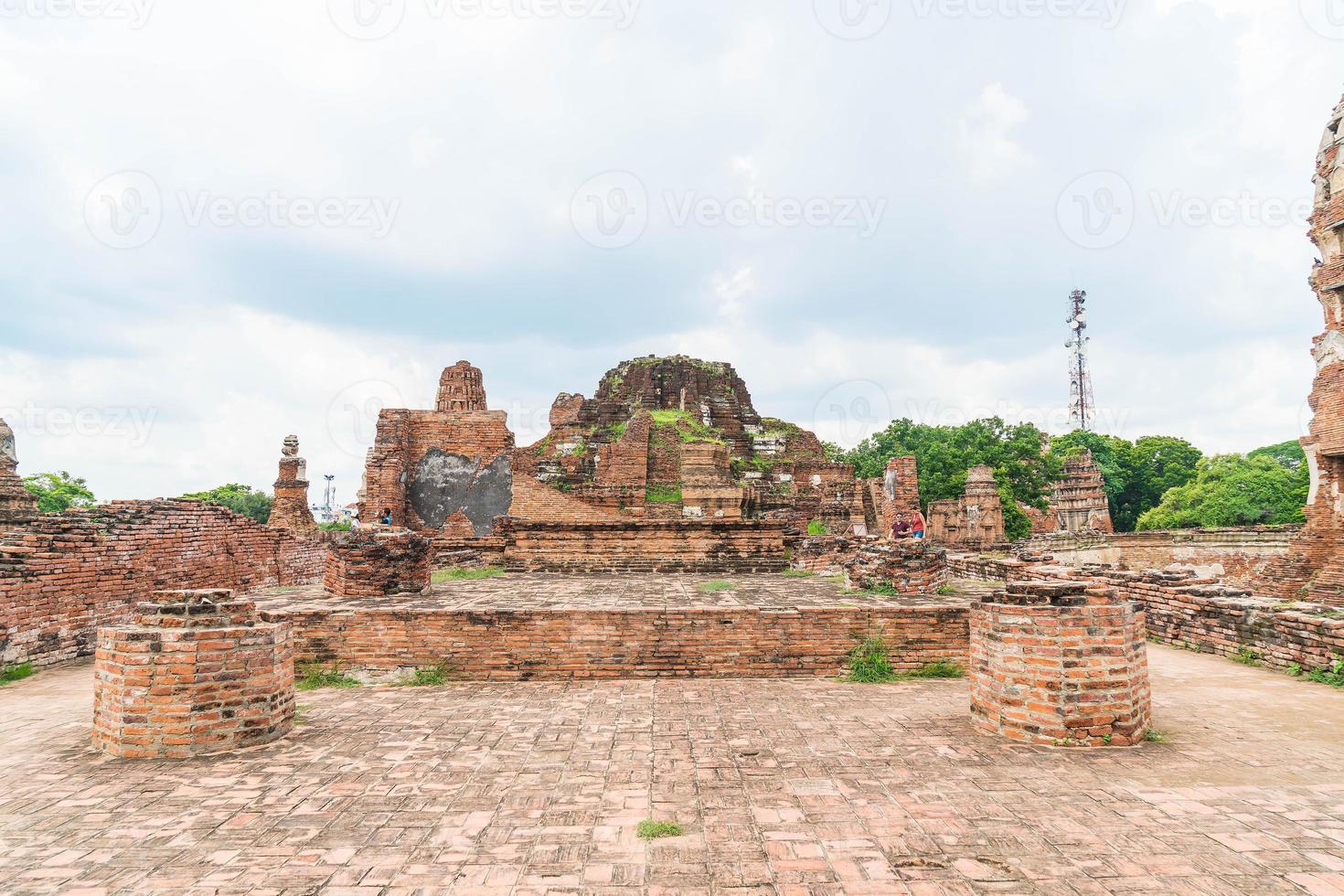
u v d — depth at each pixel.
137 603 15.61
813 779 6.56
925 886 4.65
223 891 4.67
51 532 13.58
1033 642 7.53
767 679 10.98
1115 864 4.87
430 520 25.41
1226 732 7.72
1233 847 5.09
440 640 11.20
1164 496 62.28
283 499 33.00
